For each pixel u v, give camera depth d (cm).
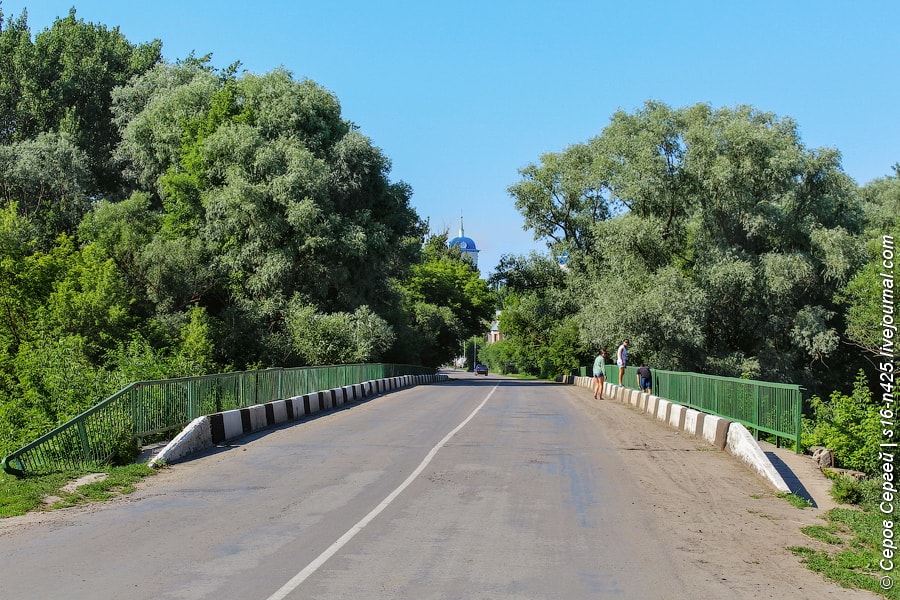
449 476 1247
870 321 3438
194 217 4544
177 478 1249
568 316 6112
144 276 3994
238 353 4016
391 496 1084
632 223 4222
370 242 4631
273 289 4338
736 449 1489
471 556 778
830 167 4038
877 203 5100
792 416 1551
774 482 1208
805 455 1548
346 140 4694
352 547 810
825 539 895
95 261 3325
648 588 683
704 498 1114
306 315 4041
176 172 4731
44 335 2662
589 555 791
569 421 2198
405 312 6322
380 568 731
